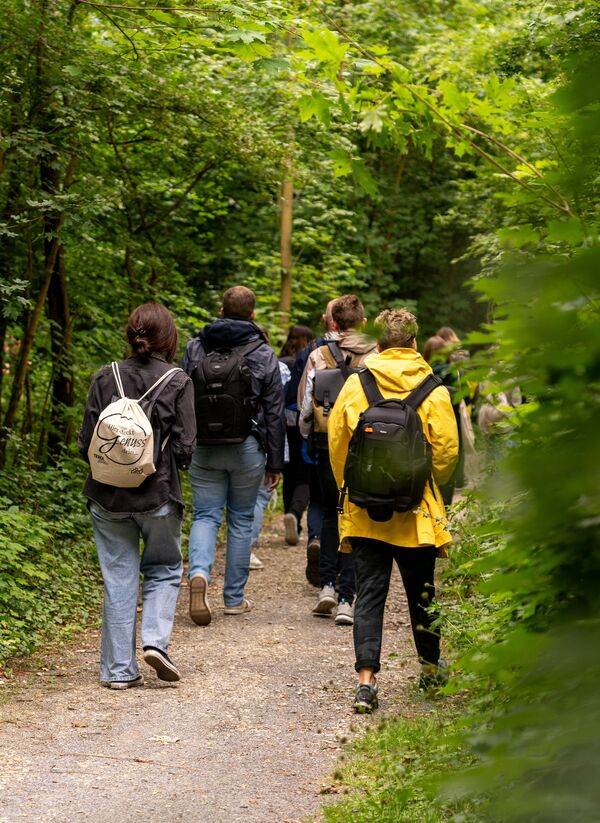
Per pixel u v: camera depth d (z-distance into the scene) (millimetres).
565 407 1466
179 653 7082
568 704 1380
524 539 1512
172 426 6320
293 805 4348
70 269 12336
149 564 6426
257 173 12305
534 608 1729
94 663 6824
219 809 4309
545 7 4852
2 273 10422
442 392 5594
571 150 1422
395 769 3973
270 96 13188
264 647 7246
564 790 1298
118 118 11102
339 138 12969
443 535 5609
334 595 8391
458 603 5207
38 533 8648
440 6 21984
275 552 11133
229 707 5859
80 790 4523
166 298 13062
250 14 6223
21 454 10656
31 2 9195
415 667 6672
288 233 18203
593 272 1301
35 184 10016
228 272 20781
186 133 11680
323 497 8039
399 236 26891
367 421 5336
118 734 5355
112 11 9461
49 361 12039
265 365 7977
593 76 1276
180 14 7492
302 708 5840
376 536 5645
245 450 7949
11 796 4434
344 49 3293
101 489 6242
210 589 9250
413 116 3328
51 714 5684
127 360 6441
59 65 9414
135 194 12352
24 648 6914
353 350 7789
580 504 1387
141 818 4203
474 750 1617
